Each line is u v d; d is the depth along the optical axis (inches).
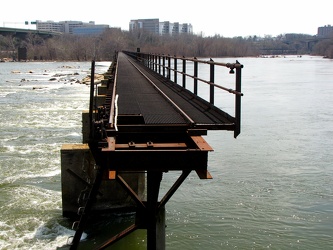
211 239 464.4
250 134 962.1
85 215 287.9
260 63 5861.2
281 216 522.6
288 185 627.2
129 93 531.2
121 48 5383.9
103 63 4886.8
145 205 313.3
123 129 288.0
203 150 231.0
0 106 1381.6
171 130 292.0
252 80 2620.6
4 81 2536.9
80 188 484.7
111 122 275.1
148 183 299.3
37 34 7406.5
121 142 285.7
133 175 498.0
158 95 507.5
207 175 225.0
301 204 558.6
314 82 2436.0
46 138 886.4
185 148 253.4
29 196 545.6
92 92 264.5
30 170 653.9
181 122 308.5
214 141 895.1
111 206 500.4
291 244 458.9
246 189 607.5
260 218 515.8
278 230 486.9
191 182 629.6
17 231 456.8
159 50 5472.4
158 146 248.7
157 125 290.2
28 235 450.3
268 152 807.1
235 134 283.7
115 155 232.5
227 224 498.3
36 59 6594.5
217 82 2196.1
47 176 626.5
